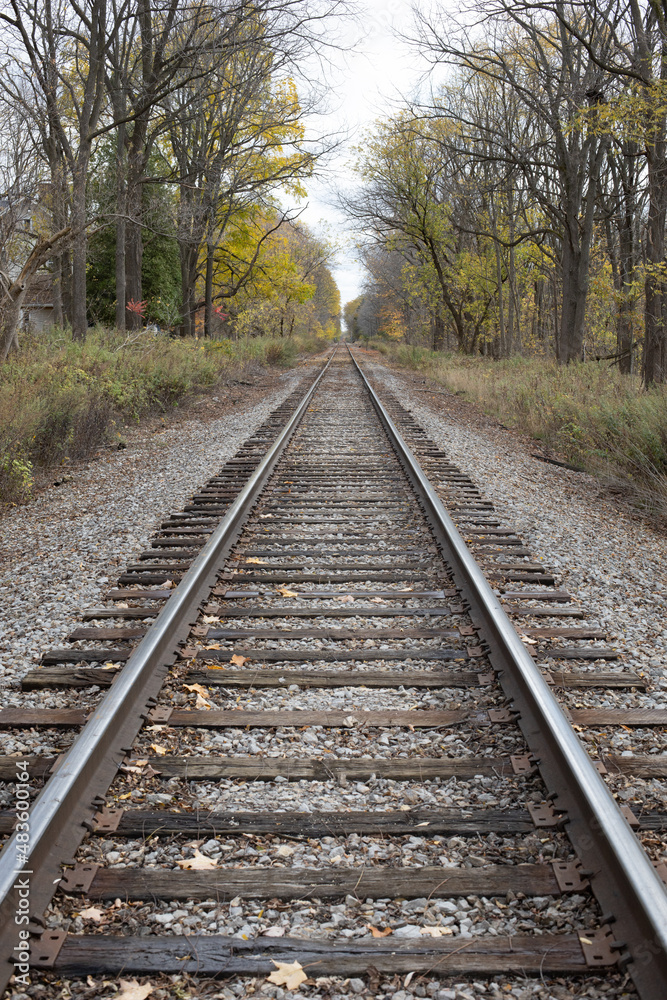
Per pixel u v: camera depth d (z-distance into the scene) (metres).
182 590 4.88
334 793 3.15
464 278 37.06
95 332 20.81
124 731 3.46
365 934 2.40
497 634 4.38
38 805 2.69
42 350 14.47
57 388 11.53
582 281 22.81
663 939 2.07
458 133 29.67
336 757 3.41
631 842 2.47
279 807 3.05
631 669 4.36
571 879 2.60
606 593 5.71
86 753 3.00
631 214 24.09
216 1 19.61
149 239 31.81
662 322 15.71
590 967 2.26
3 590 5.79
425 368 33.06
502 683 4.01
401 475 9.59
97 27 19.42
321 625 4.93
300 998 2.17
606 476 10.12
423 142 33.81
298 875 2.63
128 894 2.54
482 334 41.12
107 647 4.62
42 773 3.24
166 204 24.75
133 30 22.50
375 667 4.31
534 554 6.59
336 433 13.47
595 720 3.74
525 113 28.31
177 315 28.22
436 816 2.96
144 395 14.97
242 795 3.13
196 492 8.98
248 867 2.68
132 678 3.66
